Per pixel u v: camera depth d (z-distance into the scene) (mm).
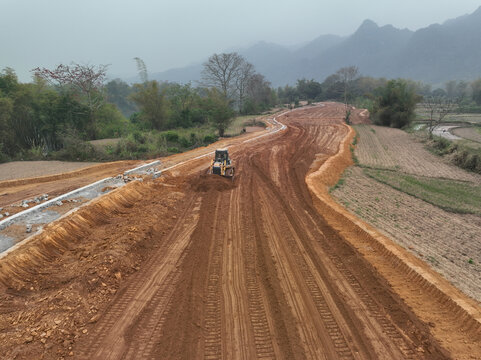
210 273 10305
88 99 36438
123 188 16219
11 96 29188
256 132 46562
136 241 11555
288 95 135875
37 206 13547
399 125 50688
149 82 46500
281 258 11219
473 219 15391
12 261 9227
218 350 7262
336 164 25281
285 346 7383
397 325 8094
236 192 18422
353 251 11680
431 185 21266
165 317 8211
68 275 9414
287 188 19406
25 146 29078
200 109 52500
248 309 8641
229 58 77812
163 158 27297
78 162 25688
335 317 8344
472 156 25797
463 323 8086
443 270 10562
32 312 7887
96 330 7660
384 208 16594
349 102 106188
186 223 14062
